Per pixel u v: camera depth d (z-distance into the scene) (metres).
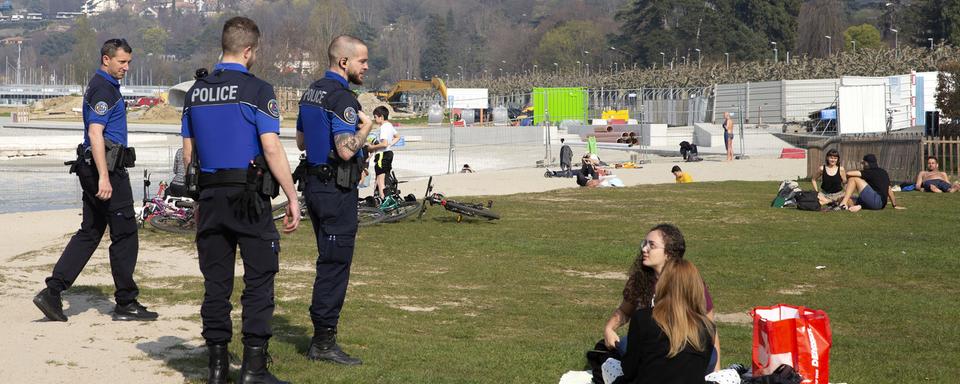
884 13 172.75
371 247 13.44
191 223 14.39
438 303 9.75
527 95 106.25
